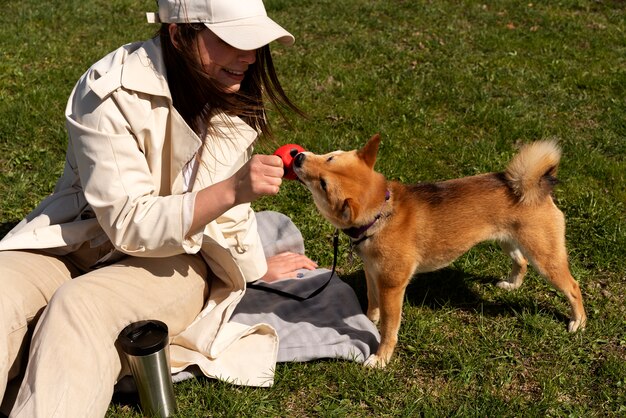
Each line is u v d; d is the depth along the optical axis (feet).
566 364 12.39
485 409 11.19
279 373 12.04
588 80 24.79
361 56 27.32
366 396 11.64
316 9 33.09
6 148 19.77
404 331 13.26
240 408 11.19
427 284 14.66
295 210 17.30
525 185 12.44
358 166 12.36
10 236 11.03
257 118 12.03
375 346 12.91
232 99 11.11
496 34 29.60
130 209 10.05
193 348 11.58
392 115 22.35
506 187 12.72
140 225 10.03
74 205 11.20
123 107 10.09
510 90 24.31
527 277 14.90
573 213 17.11
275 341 12.13
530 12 32.32
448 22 31.37
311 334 12.83
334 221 12.71
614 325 13.30
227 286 12.15
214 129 11.27
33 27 29.94
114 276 10.36
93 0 34.32
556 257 12.84
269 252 14.84
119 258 11.18
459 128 21.54
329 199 12.25
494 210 12.70
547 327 13.25
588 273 15.02
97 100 10.06
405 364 12.55
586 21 31.65
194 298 11.58
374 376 12.01
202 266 11.98
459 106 22.89
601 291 14.48
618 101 23.24
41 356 9.09
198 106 10.91
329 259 15.61
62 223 11.19
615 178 18.53
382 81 24.85
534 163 12.36
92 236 11.04
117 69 10.30
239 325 12.36
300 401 11.63
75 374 9.05
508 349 12.85
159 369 10.38
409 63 26.58
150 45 10.57
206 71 10.49
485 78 25.11
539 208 12.59
